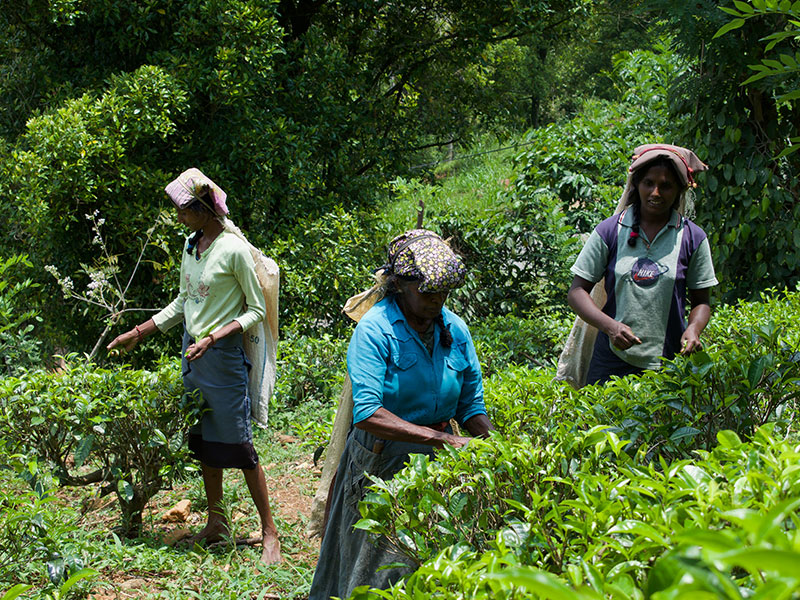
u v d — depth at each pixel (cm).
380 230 1129
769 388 295
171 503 509
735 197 661
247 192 1062
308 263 991
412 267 280
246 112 1024
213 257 411
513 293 882
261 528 446
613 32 2573
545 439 250
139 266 1005
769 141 647
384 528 221
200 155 1050
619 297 372
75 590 331
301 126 1117
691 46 521
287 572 385
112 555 387
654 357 365
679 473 174
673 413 287
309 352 769
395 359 289
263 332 430
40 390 404
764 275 665
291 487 537
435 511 221
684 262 369
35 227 920
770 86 561
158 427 416
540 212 865
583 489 182
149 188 955
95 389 412
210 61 999
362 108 1277
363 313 323
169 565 388
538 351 725
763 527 93
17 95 1102
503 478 220
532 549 192
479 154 2691
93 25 1052
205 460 416
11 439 402
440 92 1522
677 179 361
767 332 313
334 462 340
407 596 172
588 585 143
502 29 1474
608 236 377
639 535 153
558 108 3378
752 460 170
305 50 1161
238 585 366
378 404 280
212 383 407
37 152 910
